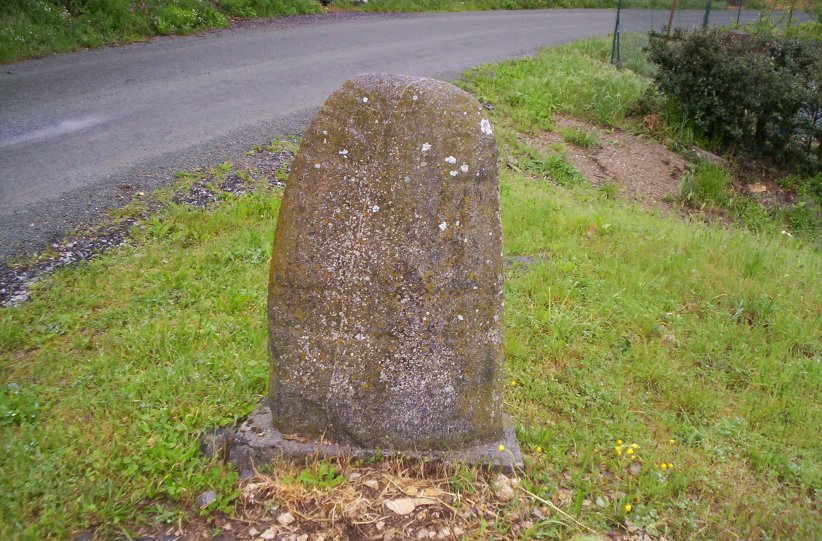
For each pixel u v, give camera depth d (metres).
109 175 6.86
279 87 10.30
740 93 10.66
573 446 3.53
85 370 3.81
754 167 10.96
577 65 13.37
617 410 3.89
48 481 2.90
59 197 6.35
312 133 2.97
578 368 4.30
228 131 8.35
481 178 2.96
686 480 3.32
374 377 3.08
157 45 12.12
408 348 3.05
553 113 11.48
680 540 2.99
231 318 4.42
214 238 5.71
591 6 25.28
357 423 3.12
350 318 3.04
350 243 2.99
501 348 3.14
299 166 2.99
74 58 10.83
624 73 13.19
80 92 9.33
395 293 3.00
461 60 13.16
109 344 4.11
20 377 3.77
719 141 11.35
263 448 3.11
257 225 5.98
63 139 7.71
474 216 2.97
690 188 9.76
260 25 14.62
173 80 10.23
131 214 6.10
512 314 4.82
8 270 5.15
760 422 4.00
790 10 14.00
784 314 5.18
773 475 3.52
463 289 3.02
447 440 3.16
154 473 3.01
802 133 10.87
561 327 4.61
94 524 2.79
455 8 20.64
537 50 14.87
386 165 2.93
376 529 2.83
